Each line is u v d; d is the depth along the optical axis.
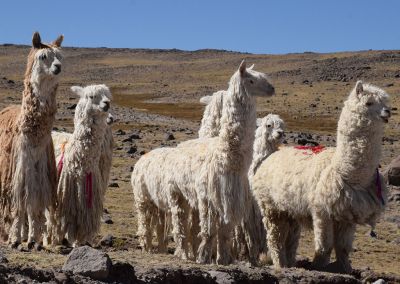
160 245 12.19
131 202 18.08
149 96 83.81
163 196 11.21
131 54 152.12
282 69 111.81
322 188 10.40
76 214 11.14
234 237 11.61
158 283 8.38
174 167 10.80
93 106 11.17
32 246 10.37
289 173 10.97
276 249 11.48
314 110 62.38
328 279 9.55
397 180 21.95
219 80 105.25
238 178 10.00
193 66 126.38
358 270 11.18
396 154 30.97
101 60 142.25
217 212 10.06
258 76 9.99
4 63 130.75
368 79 90.81
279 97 72.81
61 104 53.47
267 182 11.33
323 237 10.48
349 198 10.26
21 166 10.38
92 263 8.04
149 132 36.97
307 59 123.69
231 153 9.91
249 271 9.37
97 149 11.30
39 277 7.79
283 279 9.32
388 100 10.27
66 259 8.57
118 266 8.33
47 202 10.62
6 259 8.28
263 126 12.34
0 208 10.63
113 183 20.23
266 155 12.30
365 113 10.15
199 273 8.77
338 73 95.69
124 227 14.88
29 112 10.46
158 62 139.50
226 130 9.92
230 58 136.62
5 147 10.57
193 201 10.46
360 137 10.20
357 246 14.80
